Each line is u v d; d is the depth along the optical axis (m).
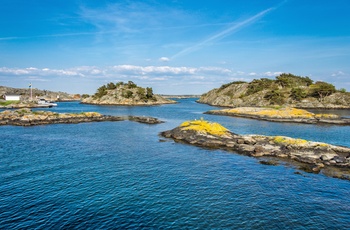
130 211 25.31
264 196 29.67
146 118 109.12
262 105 193.38
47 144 56.81
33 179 33.62
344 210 26.67
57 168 38.59
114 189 30.66
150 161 43.56
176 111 168.62
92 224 22.86
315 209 26.75
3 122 91.94
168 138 65.50
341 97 183.38
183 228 22.55
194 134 62.41
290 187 32.69
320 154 46.66
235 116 128.38
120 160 43.84
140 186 31.77
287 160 45.34
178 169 39.19
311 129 84.81
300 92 190.50
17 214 24.41
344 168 40.91
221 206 26.86
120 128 85.44
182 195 29.34
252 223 23.67
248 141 55.66
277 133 76.25
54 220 23.41
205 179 34.91
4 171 36.72
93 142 59.94
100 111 165.25
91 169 38.38
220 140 58.06
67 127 86.75
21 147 53.19
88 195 28.80
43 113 108.88
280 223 23.81
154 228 22.44
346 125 95.88
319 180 35.47
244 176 36.56
